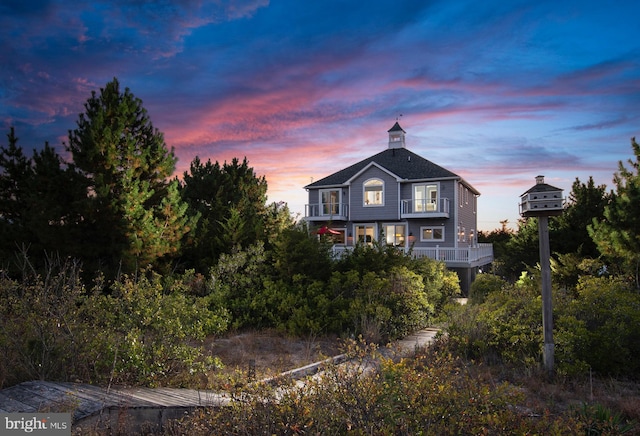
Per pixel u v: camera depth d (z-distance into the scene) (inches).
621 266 610.9
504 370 337.4
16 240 534.6
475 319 412.8
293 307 505.4
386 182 1332.4
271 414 168.7
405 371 178.2
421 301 536.4
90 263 545.0
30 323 273.3
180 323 315.0
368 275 540.7
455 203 1266.0
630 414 251.0
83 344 272.8
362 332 457.7
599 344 335.6
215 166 908.6
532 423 188.4
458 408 163.5
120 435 191.9
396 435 159.9
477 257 1171.3
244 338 452.4
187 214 723.4
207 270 644.7
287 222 981.2
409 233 1315.2
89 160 544.4
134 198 555.2
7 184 573.3
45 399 209.3
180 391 263.1
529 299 441.1
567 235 945.5
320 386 187.6
